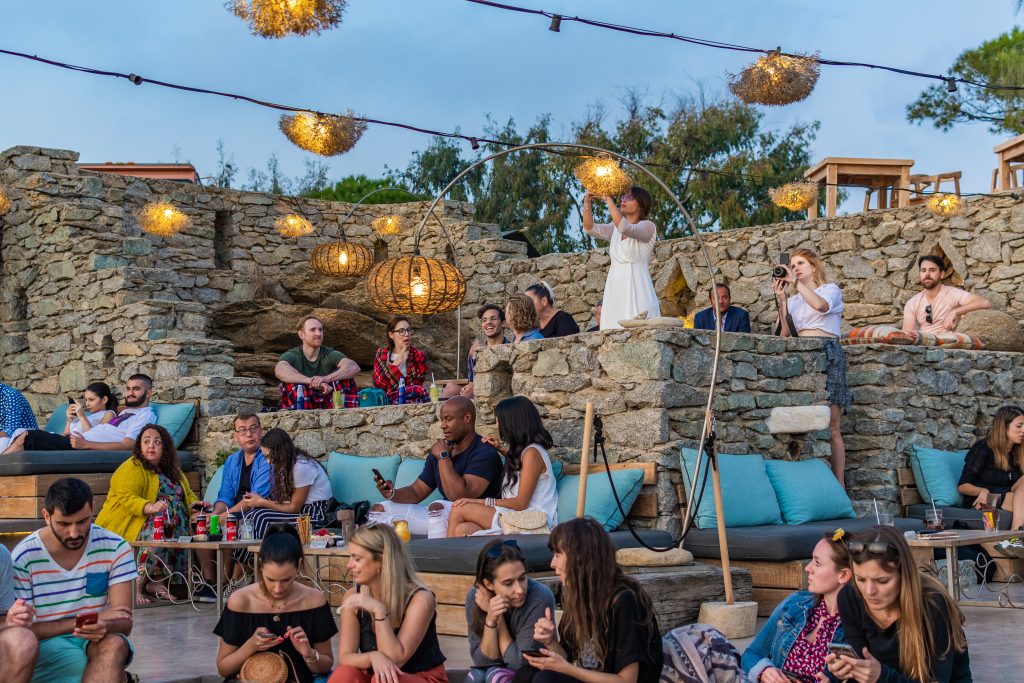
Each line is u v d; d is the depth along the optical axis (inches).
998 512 298.2
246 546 268.4
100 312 442.0
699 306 490.6
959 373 361.1
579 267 507.8
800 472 291.0
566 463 287.6
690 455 271.3
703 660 166.7
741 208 888.9
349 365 388.8
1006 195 419.2
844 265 455.5
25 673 166.4
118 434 364.5
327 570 276.8
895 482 332.2
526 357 302.5
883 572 144.1
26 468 337.4
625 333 280.5
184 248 520.7
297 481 302.7
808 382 311.6
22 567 179.3
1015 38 761.6
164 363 404.5
